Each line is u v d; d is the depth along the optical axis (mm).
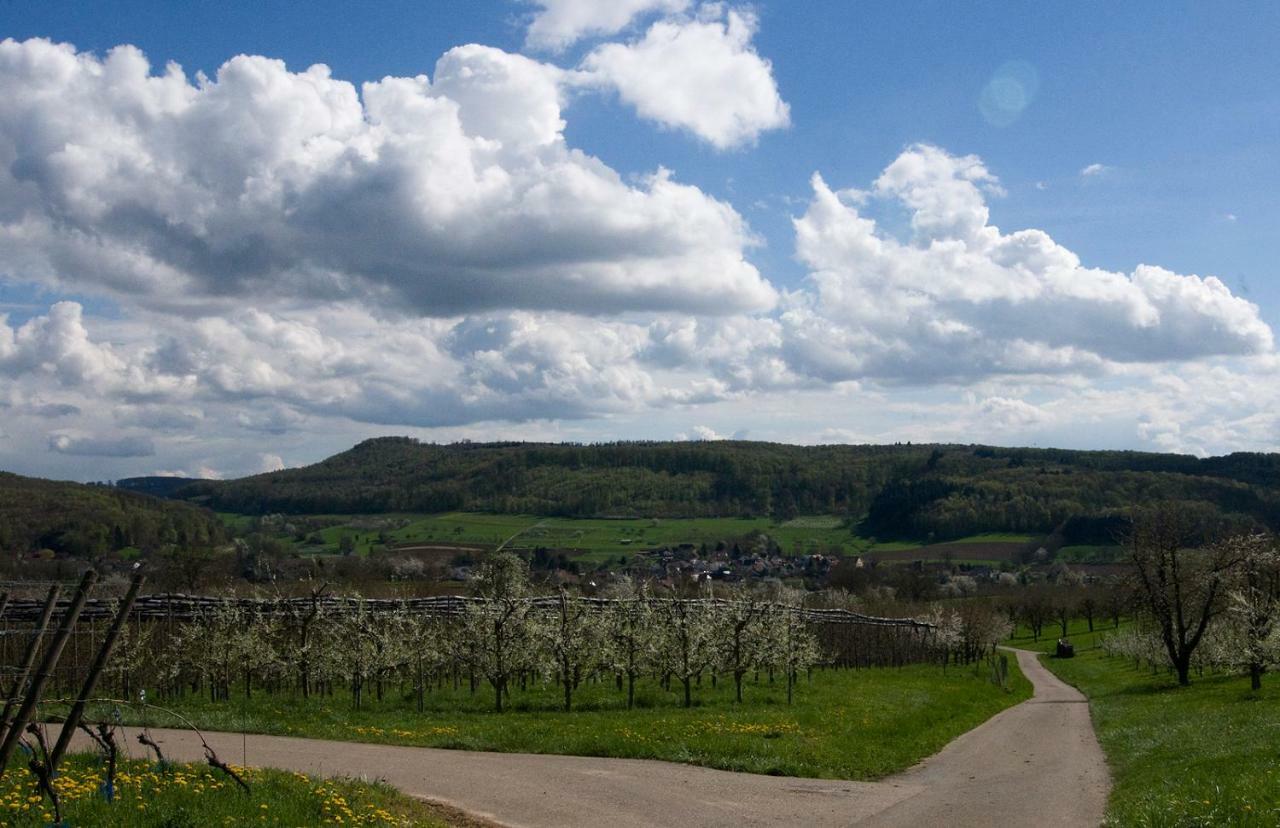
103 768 15875
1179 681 58875
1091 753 30000
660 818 17406
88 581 11438
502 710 39000
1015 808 19453
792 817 18109
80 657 39156
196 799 13875
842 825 17547
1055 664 99125
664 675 44094
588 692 46875
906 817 18375
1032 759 28812
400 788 18656
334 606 48438
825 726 31719
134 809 12953
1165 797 17469
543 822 16578
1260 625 51062
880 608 104562
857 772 24875
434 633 45062
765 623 46594
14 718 11148
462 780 20094
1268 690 45719
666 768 23391
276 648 47406
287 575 80000
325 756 22703
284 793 15000
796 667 52156
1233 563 56062
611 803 18531
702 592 62219
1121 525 139625
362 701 42438
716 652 42750
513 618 40844
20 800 12578
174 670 43969
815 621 68562
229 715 30938
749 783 21859
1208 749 24719
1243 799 15516
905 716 37344
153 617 46344
